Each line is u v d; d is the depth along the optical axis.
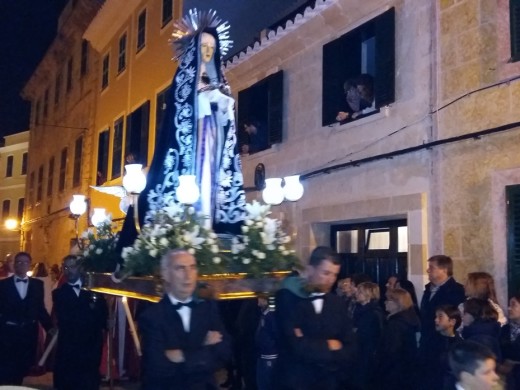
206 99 5.59
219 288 4.66
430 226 7.68
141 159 16.05
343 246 9.95
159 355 3.83
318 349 4.12
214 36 5.73
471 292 5.71
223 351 4.05
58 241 23.39
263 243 4.96
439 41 7.72
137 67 17.03
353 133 9.17
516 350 4.90
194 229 4.81
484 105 7.08
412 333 5.90
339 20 9.50
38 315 7.57
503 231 6.71
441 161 7.55
